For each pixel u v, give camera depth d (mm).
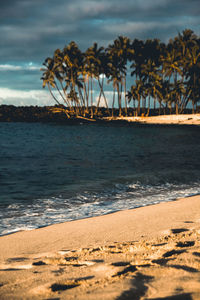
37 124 75812
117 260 3172
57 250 4402
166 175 13883
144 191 10547
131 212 7453
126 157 22359
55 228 6020
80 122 77250
